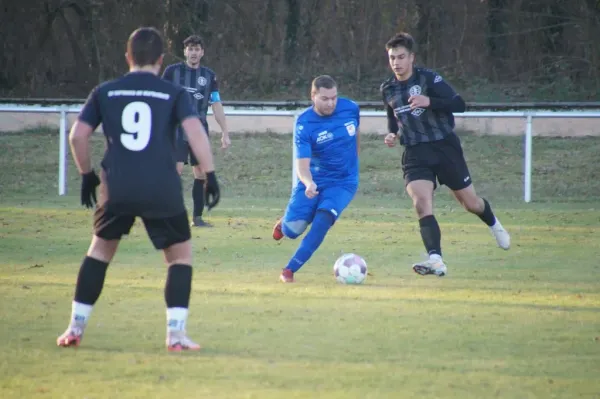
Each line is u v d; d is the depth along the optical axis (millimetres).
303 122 29844
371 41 125000
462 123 80250
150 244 39438
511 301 26578
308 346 20484
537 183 67562
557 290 28594
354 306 25594
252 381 17359
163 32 123312
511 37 124000
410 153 31703
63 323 22828
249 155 74625
